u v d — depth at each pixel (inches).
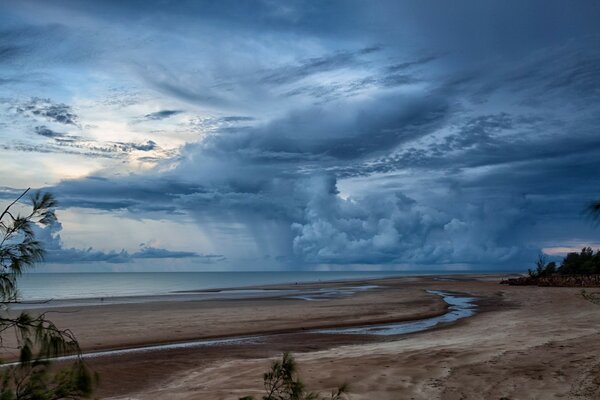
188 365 506.3
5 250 140.9
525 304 1141.7
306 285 2810.0
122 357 556.4
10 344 532.4
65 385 140.5
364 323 860.6
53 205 150.5
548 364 372.8
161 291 2491.4
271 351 587.2
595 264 1980.8
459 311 1045.2
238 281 4936.0
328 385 346.9
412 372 375.2
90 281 5113.2
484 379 340.5
